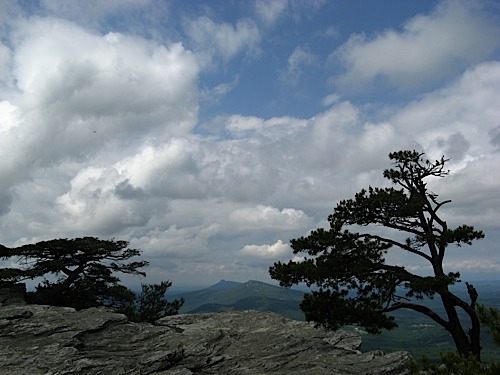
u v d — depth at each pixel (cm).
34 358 1650
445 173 2858
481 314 1255
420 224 2720
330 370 1712
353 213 2859
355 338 2367
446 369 1185
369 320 2403
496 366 1100
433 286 2320
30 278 3556
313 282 2603
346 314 2425
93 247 3778
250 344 2058
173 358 1747
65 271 3950
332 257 2638
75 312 2273
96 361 1638
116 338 1977
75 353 1714
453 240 2514
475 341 2366
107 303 4175
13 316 2067
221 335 2139
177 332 2209
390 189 2847
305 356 1923
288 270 2664
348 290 2606
